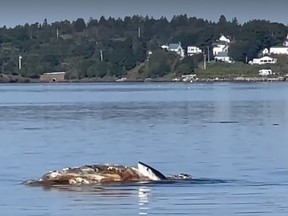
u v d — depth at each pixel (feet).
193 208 126.41
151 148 212.84
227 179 153.69
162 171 167.02
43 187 144.56
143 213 123.34
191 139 239.50
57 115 366.84
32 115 368.89
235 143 226.38
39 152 204.23
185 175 152.76
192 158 189.37
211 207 126.93
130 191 139.95
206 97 571.28
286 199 132.16
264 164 176.76
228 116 352.49
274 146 217.36
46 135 255.50
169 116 354.13
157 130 274.16
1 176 159.22
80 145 221.66
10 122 322.14
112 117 348.38
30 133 264.72
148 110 403.75
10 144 225.97
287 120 322.75
